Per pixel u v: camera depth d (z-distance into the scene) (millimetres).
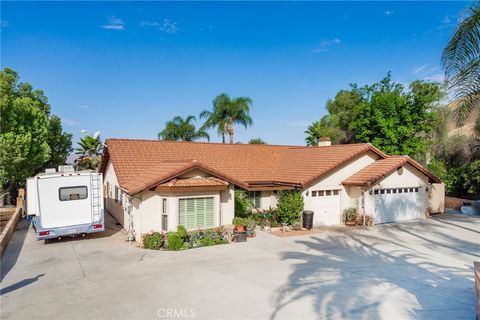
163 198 16219
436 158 34531
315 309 8688
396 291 9914
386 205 21953
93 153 48625
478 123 12023
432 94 30734
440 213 25750
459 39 9969
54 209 16297
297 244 16031
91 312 8664
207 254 14180
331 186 21125
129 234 16984
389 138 30109
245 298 9414
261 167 23797
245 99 48656
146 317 8328
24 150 31484
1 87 31047
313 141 47844
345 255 14086
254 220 19625
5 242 15508
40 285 10719
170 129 53094
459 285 10422
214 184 16578
